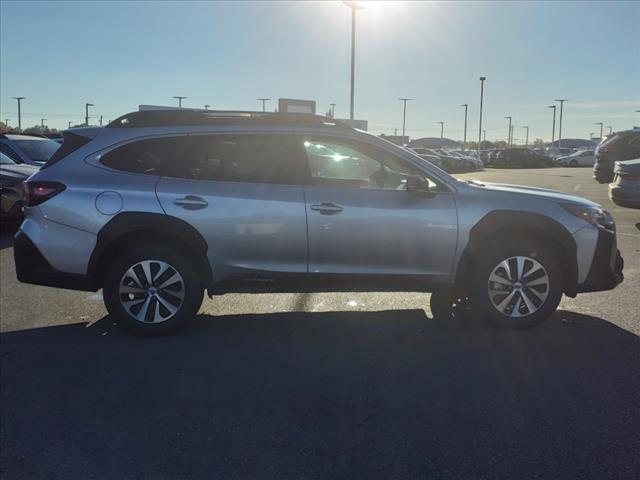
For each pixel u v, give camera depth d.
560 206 5.11
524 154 48.25
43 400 3.93
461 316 5.70
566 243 5.08
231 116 5.19
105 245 4.93
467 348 4.82
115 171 5.03
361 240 5.01
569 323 5.42
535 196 5.17
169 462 3.20
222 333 5.25
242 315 5.80
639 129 16.22
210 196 4.95
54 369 4.45
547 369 4.37
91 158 5.06
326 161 5.19
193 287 5.07
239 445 3.35
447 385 4.11
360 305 6.14
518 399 3.87
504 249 5.06
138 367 4.48
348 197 5.03
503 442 3.34
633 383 4.10
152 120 5.19
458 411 3.72
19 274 5.05
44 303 6.22
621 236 9.96
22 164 11.02
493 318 5.13
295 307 6.07
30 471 3.14
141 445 3.37
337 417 3.67
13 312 5.90
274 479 3.03
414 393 3.99
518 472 3.05
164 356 4.70
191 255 5.09
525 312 5.15
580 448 3.26
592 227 5.11
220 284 5.10
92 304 6.20
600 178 16.30
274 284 5.12
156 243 5.03
